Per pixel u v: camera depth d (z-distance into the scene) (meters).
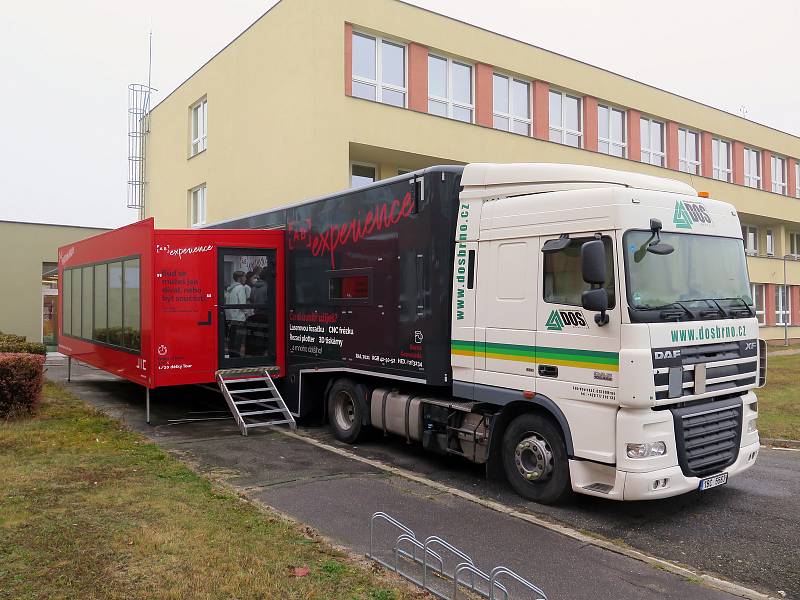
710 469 6.05
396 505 6.23
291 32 16.17
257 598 4.02
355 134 15.98
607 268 5.79
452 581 4.45
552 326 6.20
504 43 19.23
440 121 17.52
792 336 31.08
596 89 21.95
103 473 6.73
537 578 4.66
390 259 8.01
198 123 22.23
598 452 5.80
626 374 5.54
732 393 6.38
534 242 6.42
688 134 26.33
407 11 17.06
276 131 16.80
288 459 7.94
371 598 4.07
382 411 8.33
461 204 7.18
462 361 7.11
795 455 8.82
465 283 7.09
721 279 6.44
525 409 6.70
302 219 9.96
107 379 15.72
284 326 10.46
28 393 9.75
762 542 5.51
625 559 5.05
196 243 9.99
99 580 4.18
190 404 12.09
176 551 4.69
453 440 7.41
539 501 6.42
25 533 4.95
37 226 24.38
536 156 19.94
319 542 5.03
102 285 12.42
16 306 23.97
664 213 6.07
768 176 30.58
